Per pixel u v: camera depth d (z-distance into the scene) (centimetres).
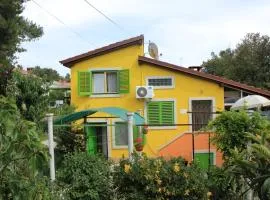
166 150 1248
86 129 1611
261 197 685
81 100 2231
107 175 797
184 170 761
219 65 4300
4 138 355
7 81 1457
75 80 2236
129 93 2220
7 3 1543
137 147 1399
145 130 1530
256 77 3838
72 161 802
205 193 763
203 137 1234
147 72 2220
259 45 3847
